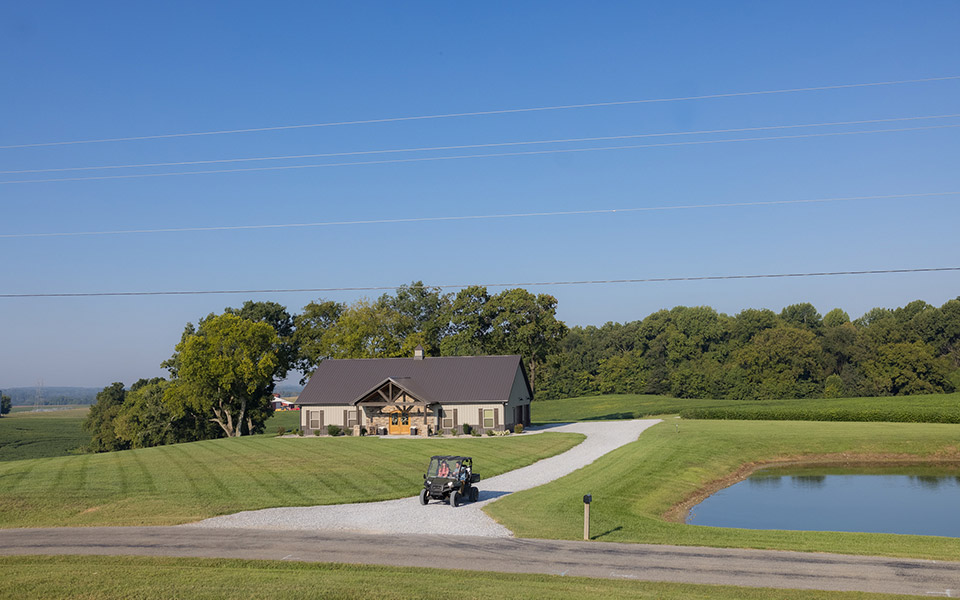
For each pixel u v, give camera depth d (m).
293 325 103.50
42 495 34.22
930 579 19.12
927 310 133.12
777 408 78.31
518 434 64.75
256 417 92.00
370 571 20.31
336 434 67.94
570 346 177.62
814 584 18.62
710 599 17.27
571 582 18.88
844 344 129.12
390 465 44.16
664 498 36.84
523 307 83.38
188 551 23.12
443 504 31.61
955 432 59.53
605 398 138.38
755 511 36.12
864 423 68.25
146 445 91.56
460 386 67.19
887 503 38.22
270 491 35.28
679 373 137.38
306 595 17.69
